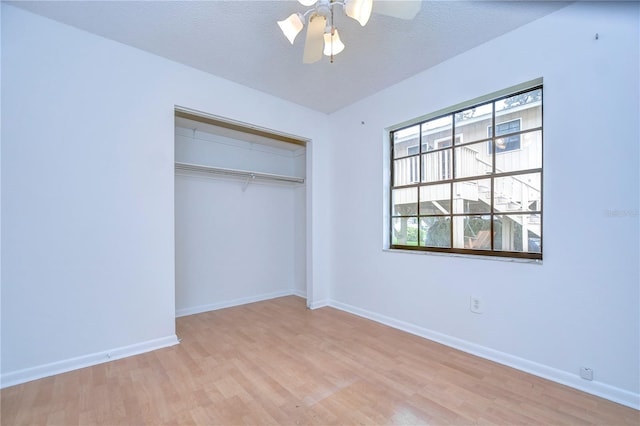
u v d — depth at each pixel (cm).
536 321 208
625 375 173
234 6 198
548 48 204
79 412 167
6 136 197
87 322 223
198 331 294
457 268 254
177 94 268
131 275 242
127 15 207
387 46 240
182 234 353
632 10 174
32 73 206
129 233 242
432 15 204
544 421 159
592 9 187
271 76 292
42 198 208
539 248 218
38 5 198
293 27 164
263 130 335
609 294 179
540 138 219
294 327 306
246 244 410
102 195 230
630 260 173
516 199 230
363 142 344
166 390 189
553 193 201
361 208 346
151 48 248
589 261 186
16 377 196
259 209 427
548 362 202
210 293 373
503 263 225
